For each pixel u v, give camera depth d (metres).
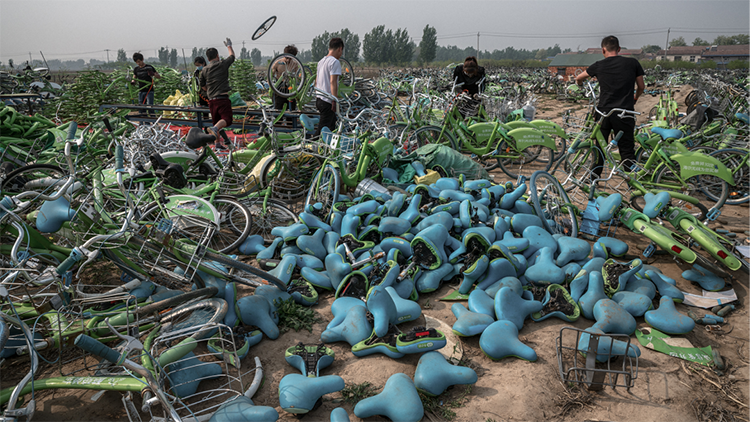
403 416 2.15
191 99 9.68
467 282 3.31
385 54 99.75
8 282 2.40
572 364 2.64
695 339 2.94
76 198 3.05
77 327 2.53
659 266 3.91
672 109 7.71
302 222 3.92
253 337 2.78
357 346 2.71
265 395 2.40
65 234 2.91
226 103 6.80
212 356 2.67
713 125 6.34
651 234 3.79
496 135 6.55
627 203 4.59
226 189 4.53
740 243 4.31
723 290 3.47
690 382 2.53
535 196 4.15
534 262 3.60
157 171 3.97
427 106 7.25
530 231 3.73
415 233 3.85
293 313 3.07
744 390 2.48
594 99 5.40
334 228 4.05
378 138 5.39
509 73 29.44
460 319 2.87
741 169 5.52
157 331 2.59
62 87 10.95
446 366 2.44
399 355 2.64
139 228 2.74
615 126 5.16
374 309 2.78
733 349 2.84
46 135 5.18
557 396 2.40
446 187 4.74
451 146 6.68
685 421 2.26
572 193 4.89
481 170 5.91
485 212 4.06
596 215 4.35
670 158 5.08
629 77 5.05
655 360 2.69
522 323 2.95
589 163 5.53
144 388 2.04
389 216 4.10
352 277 3.22
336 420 2.12
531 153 7.13
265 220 4.31
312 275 3.39
